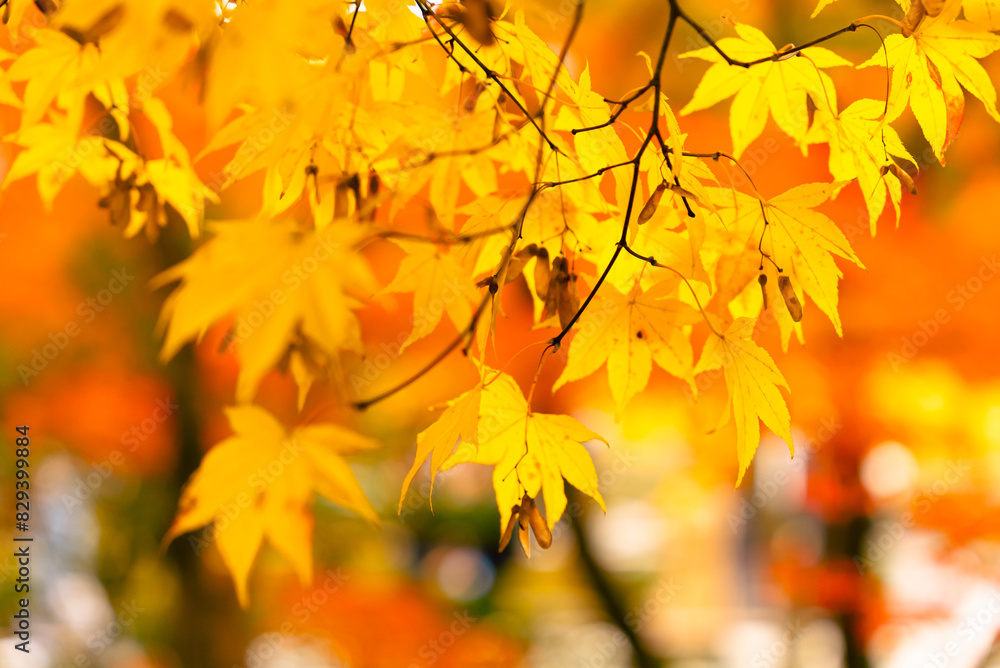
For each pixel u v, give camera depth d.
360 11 1.38
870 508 5.26
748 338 1.34
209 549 5.37
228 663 5.31
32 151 1.68
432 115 1.39
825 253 1.42
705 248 1.47
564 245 1.53
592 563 6.54
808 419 4.91
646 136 1.32
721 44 1.49
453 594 9.34
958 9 1.35
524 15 1.36
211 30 1.02
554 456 1.44
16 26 1.48
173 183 1.76
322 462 1.15
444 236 1.03
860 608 5.39
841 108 3.60
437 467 1.25
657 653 6.60
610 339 1.41
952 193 4.09
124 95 1.59
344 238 0.90
